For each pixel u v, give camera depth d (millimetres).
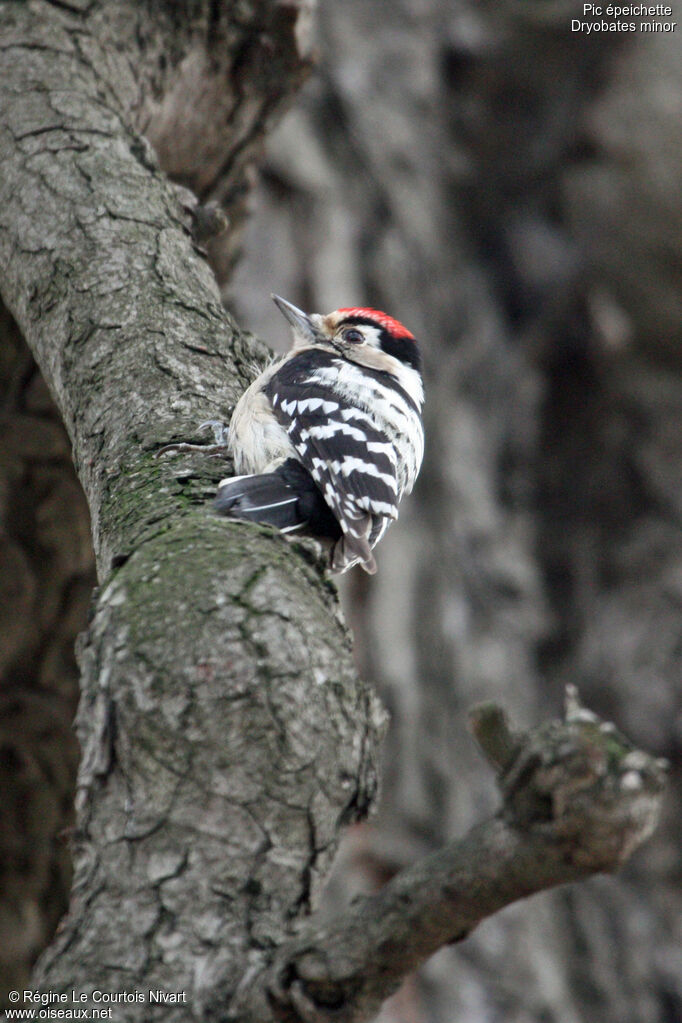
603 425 21234
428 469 17406
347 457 6836
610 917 17469
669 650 19531
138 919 4129
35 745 9688
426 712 15375
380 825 14273
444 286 19062
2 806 9625
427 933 3793
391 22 19875
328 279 16266
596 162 21141
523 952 14953
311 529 6812
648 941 17391
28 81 8195
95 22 8719
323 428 6871
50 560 9680
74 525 9688
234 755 4270
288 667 4383
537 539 20516
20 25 8539
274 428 6852
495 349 20234
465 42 20484
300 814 4285
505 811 3674
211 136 9828
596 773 3498
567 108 20891
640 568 20344
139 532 5352
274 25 9406
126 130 8070
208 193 10266
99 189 7500
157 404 6297
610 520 20797
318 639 4543
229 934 4090
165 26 8992
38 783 9680
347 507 6625
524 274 20969
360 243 17156
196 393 6418
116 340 6684
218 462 6020
